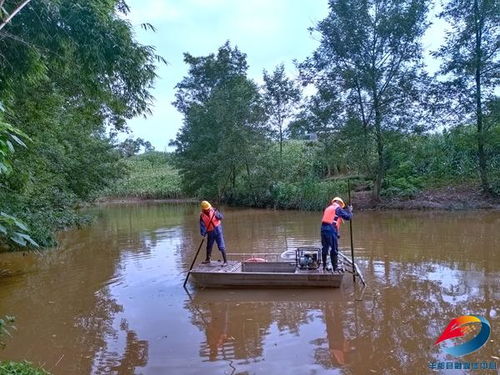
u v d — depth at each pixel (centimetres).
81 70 812
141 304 734
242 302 723
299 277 779
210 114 3097
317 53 2288
